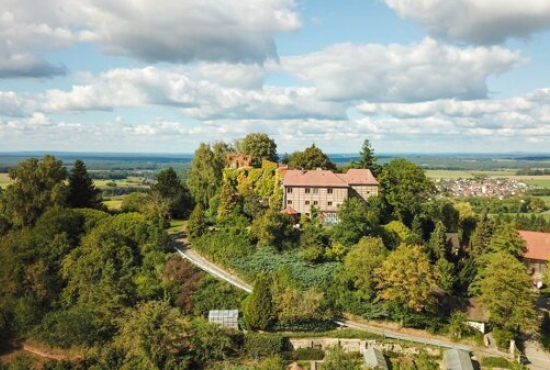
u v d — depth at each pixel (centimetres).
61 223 8919
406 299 7256
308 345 6900
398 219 9981
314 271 8006
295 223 9531
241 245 8656
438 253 8700
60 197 9731
